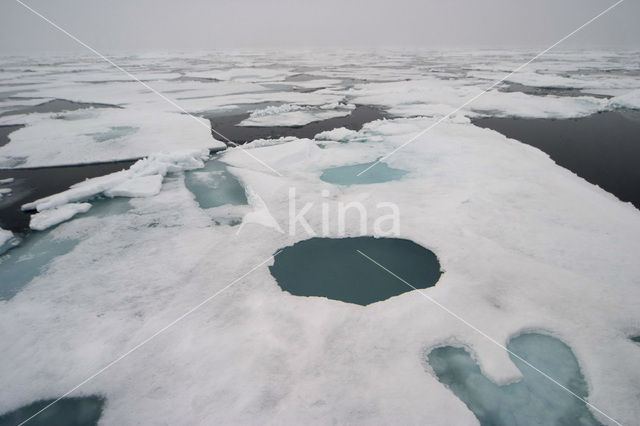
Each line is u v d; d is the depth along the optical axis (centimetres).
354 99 1617
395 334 320
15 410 267
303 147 839
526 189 593
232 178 710
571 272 387
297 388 271
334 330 326
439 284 380
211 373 286
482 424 252
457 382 281
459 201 555
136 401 267
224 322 339
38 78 2659
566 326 320
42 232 518
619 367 282
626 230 464
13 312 360
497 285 373
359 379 278
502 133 1007
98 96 1723
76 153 859
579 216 503
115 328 335
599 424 248
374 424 245
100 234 506
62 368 296
